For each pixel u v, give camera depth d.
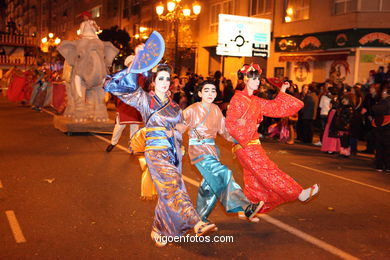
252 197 5.03
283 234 4.70
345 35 17.95
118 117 8.97
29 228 4.59
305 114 12.89
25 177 6.84
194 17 17.89
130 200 5.76
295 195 4.77
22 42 39.38
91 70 11.59
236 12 24.50
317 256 4.12
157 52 3.99
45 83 18.56
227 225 4.96
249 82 5.00
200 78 17.02
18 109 19.19
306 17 20.05
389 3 17.20
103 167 7.79
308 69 19.86
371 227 5.07
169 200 4.04
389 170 8.76
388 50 17.38
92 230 4.60
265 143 12.45
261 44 18.78
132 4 39.16
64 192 6.05
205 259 3.96
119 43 25.91
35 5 72.38
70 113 12.74
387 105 8.69
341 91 11.30
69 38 57.97
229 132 4.81
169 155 4.18
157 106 4.20
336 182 7.51
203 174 4.62
